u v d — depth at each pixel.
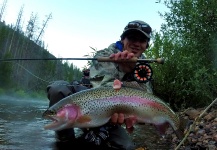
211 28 2.41
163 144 1.29
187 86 2.84
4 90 11.88
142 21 1.25
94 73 1.18
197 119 0.85
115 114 0.95
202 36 2.43
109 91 0.96
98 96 0.93
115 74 1.15
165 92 2.99
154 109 1.00
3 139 1.13
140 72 1.11
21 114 2.29
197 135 1.45
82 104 0.91
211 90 2.41
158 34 3.04
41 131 1.41
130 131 0.99
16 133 1.30
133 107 0.97
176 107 2.97
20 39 16.98
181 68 2.70
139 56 1.26
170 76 2.96
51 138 1.24
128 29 1.21
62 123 0.89
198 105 2.95
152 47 3.05
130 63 1.12
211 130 1.53
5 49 15.61
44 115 0.90
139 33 1.20
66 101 0.90
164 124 1.02
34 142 1.12
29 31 17.16
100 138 1.14
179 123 1.04
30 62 15.28
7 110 2.61
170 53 2.94
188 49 2.51
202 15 2.42
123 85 1.04
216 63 2.38
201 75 2.26
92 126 0.93
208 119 1.92
